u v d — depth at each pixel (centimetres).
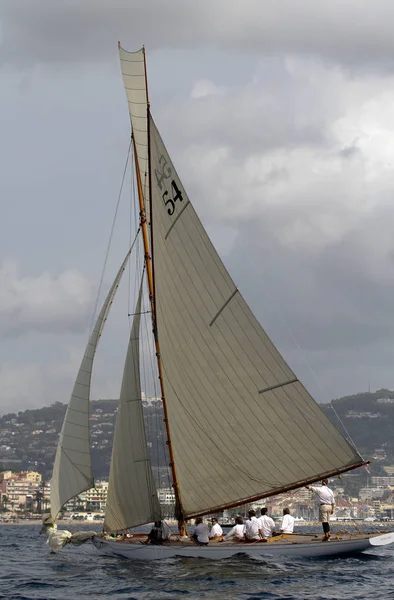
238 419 4331
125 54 4562
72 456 4600
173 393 4475
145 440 4444
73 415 4609
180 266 4394
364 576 3600
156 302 4500
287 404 4209
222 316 4278
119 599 3194
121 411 4506
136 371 4522
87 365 4619
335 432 4138
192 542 4219
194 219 4303
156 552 4244
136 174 4656
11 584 3622
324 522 4097
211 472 4406
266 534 4138
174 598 3198
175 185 4362
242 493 4372
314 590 3300
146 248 4616
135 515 4472
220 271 4234
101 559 4453
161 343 4491
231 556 4075
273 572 3703
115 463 4512
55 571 4047
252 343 4228
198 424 4416
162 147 4428
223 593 3269
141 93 4541
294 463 4259
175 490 4466
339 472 4178
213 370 4350
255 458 4322
